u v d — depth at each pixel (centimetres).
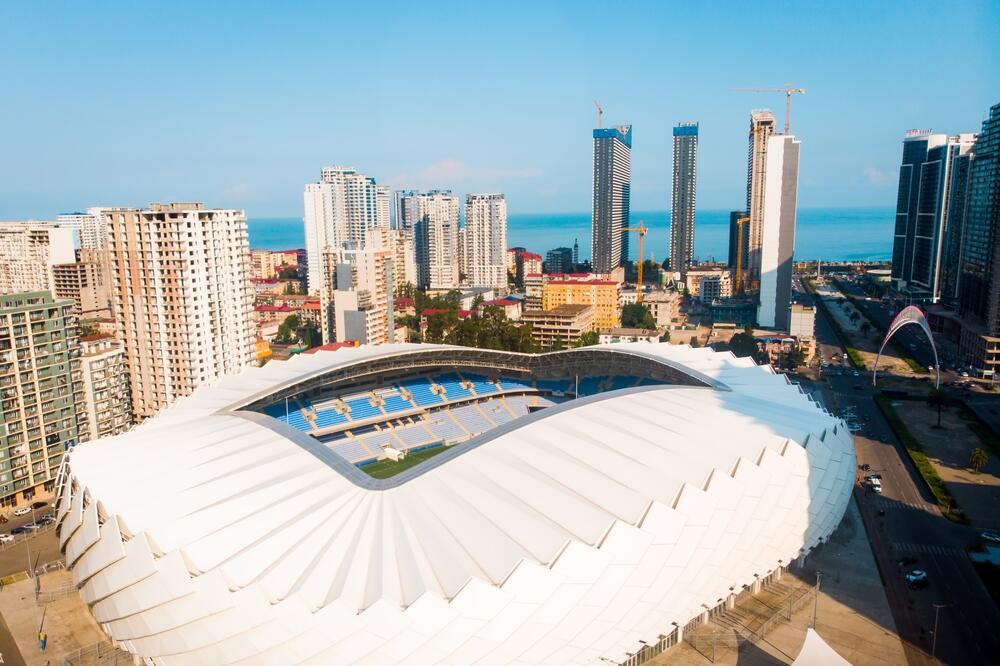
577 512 8188
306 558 7638
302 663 6894
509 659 7269
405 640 6712
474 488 8612
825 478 10181
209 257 17762
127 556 7650
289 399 15750
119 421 16862
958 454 16862
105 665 9025
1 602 10694
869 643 9256
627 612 7894
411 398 17225
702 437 10112
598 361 16562
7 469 13950
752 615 9881
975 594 10506
